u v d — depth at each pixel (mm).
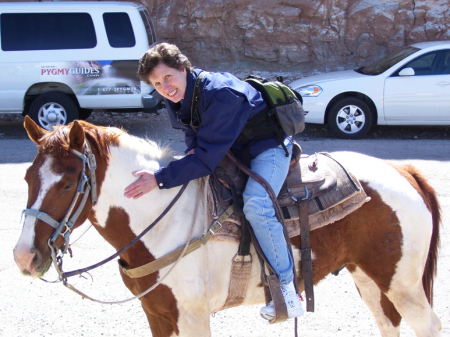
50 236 2205
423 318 2883
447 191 6195
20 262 2131
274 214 2521
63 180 2201
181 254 2414
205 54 13484
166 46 2383
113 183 2447
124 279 2697
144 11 9812
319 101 9133
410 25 12461
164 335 2727
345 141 9062
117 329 3619
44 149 2221
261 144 2568
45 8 9109
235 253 2562
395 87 8992
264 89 2564
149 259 2492
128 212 2482
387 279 2855
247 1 12930
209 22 13164
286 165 2605
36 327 3631
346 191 2713
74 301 3980
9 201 6074
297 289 2604
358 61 12859
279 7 12852
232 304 2693
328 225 2725
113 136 2488
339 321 3699
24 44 9109
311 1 12672
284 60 13195
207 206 2531
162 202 2521
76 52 9156
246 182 2582
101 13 9156
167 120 11117
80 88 9242
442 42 9586
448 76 8883
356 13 12602
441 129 10109
